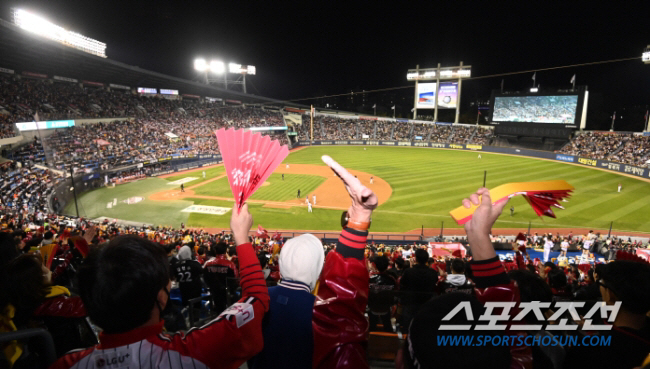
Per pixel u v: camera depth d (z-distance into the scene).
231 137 2.06
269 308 2.01
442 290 6.07
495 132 77.50
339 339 1.62
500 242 25.20
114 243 1.76
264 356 1.96
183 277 6.14
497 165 58.38
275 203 37.75
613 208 35.03
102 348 1.73
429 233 29.67
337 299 1.69
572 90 65.25
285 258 2.16
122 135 55.97
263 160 1.97
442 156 69.06
